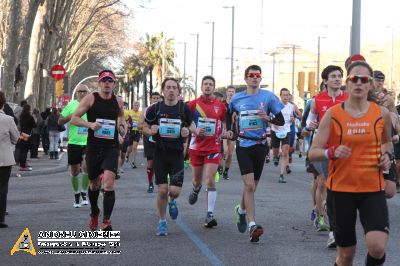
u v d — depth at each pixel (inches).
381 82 447.2
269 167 1007.0
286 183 756.6
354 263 330.6
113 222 457.7
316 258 342.3
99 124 389.4
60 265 329.1
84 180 545.3
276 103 395.2
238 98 400.2
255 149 390.6
